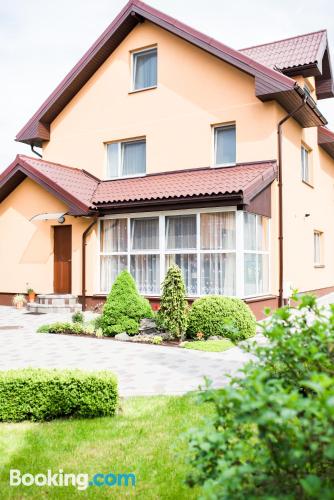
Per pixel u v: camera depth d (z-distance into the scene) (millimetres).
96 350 8445
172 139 14016
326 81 16734
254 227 11898
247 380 2332
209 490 2250
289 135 13570
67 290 14297
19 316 12773
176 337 9531
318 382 2094
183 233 12102
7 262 15359
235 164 13070
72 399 5051
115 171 15297
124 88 15031
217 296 9781
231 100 13125
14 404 5039
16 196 15172
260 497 2133
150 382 6312
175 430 4637
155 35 14438
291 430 2107
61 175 14180
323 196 17719
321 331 2646
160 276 12375
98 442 4426
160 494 3480
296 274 14023
